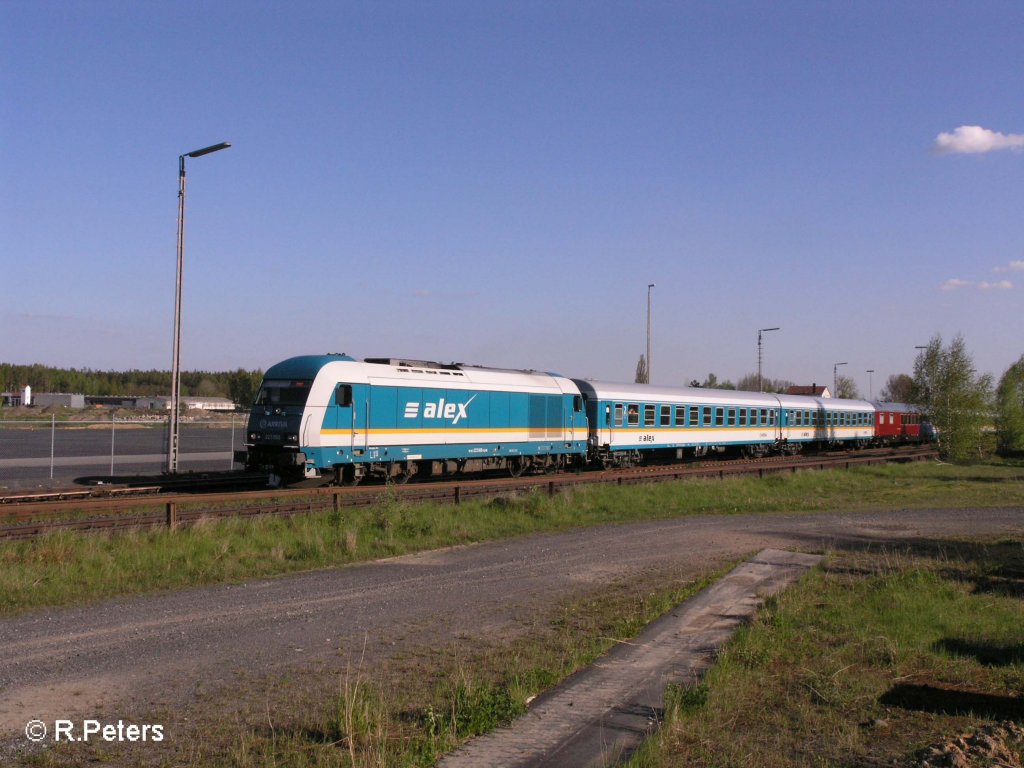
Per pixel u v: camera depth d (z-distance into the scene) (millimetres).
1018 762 6844
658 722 7547
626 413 35969
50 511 17156
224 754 6805
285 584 13219
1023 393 63906
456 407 27406
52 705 7770
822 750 7055
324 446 23109
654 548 17766
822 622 11414
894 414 64688
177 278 25828
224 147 25094
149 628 10383
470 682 8562
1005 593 13633
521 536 19109
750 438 45219
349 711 7191
